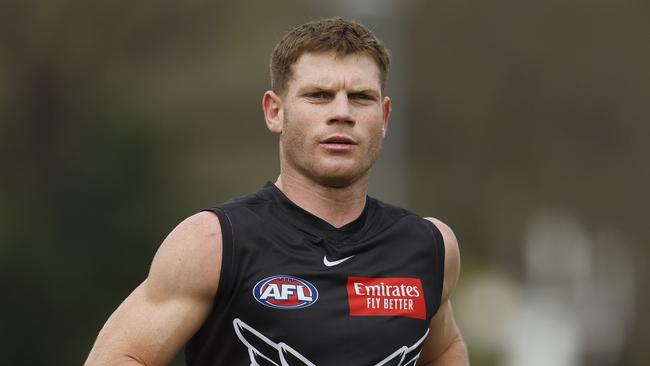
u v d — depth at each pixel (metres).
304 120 17.22
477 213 138.25
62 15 107.44
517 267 132.50
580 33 148.38
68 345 69.19
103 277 70.94
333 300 16.80
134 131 76.88
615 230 139.50
